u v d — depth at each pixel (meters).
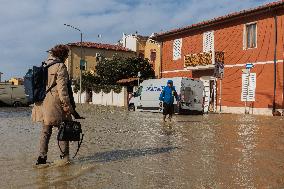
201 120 18.45
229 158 7.13
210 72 30.62
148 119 18.50
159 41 36.94
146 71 45.38
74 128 6.29
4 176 5.52
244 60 27.58
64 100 5.99
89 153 7.67
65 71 6.08
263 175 5.66
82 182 5.19
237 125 15.27
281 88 24.73
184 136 10.92
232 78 28.48
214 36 30.36
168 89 16.78
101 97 45.00
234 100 28.20
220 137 10.71
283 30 24.92
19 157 7.16
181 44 33.91
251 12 26.55
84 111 27.22
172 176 5.58
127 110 28.88
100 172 5.83
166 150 8.12
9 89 37.22
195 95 24.36
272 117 21.64
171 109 16.81
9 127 14.00
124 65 44.66
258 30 26.64
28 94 6.16
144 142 9.47
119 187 4.94
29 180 5.28
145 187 4.95
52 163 6.47
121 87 41.12
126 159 6.99
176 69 34.47
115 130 12.64
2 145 8.87
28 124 15.46
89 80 49.22
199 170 6.01
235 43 28.42
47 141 6.36
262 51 26.27
